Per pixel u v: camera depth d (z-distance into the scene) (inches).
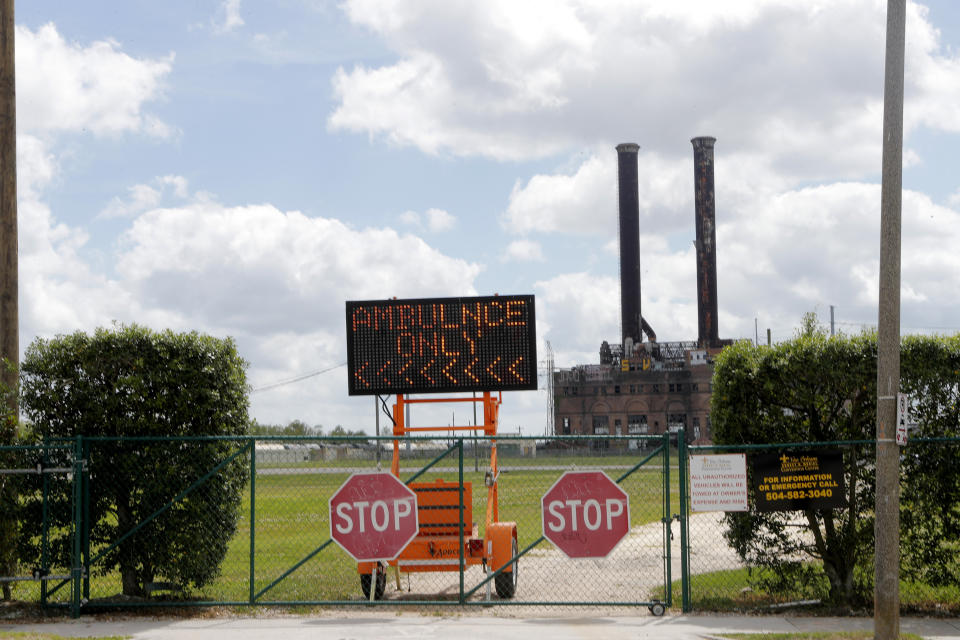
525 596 579.2
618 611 510.9
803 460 515.2
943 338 518.0
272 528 1058.7
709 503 504.4
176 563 521.0
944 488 507.8
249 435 554.9
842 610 504.1
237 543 913.5
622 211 5472.4
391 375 610.2
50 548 518.6
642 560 745.0
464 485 571.5
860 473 521.0
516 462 2053.4
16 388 541.6
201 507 523.5
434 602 523.2
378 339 613.0
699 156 5492.1
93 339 523.8
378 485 511.2
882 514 421.4
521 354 608.4
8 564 524.1
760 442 533.0
